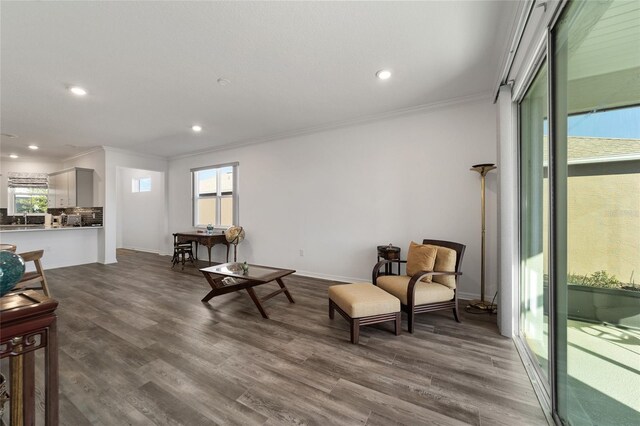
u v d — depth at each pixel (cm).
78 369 194
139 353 216
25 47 224
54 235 541
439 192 357
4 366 192
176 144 561
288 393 169
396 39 221
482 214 303
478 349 222
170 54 239
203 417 149
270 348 225
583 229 135
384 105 358
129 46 226
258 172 529
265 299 310
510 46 201
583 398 134
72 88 300
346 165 427
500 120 248
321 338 243
